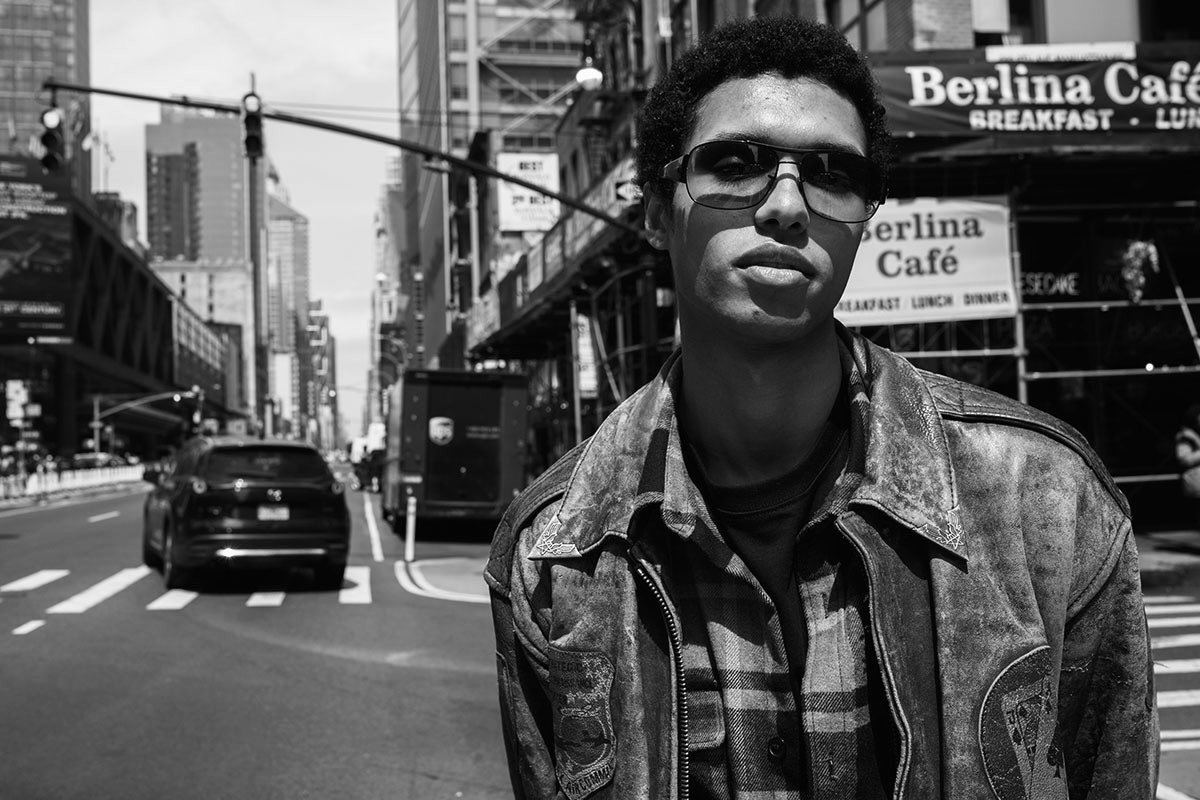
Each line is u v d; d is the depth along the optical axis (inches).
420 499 824.3
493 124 2923.2
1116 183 546.0
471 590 509.4
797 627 46.2
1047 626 43.2
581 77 712.4
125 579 551.5
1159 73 491.2
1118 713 44.9
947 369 570.3
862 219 46.1
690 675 46.8
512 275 1131.9
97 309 3474.4
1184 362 578.2
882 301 491.8
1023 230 574.2
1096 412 577.9
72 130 2461.9
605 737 46.3
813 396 47.0
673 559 48.1
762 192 44.3
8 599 477.7
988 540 43.5
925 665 42.2
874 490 43.4
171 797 202.2
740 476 49.1
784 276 43.6
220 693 289.6
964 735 40.9
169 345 4970.5
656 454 48.1
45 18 5880.9
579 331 1036.5
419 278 4040.4
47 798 201.8
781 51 46.7
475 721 259.0
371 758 227.9
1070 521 43.9
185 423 5255.9
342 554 509.4
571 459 54.2
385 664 328.5
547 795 51.8
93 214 3085.6
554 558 48.9
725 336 46.1
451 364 2087.8
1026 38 565.0
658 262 707.4
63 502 1567.4
